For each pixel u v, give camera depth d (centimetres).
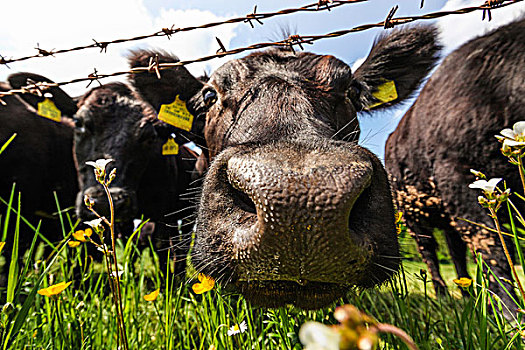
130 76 53
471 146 46
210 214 24
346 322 5
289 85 33
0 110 66
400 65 51
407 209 63
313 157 21
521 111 41
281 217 18
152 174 72
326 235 18
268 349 26
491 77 44
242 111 33
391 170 65
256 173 19
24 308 21
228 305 27
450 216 50
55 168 73
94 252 62
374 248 21
